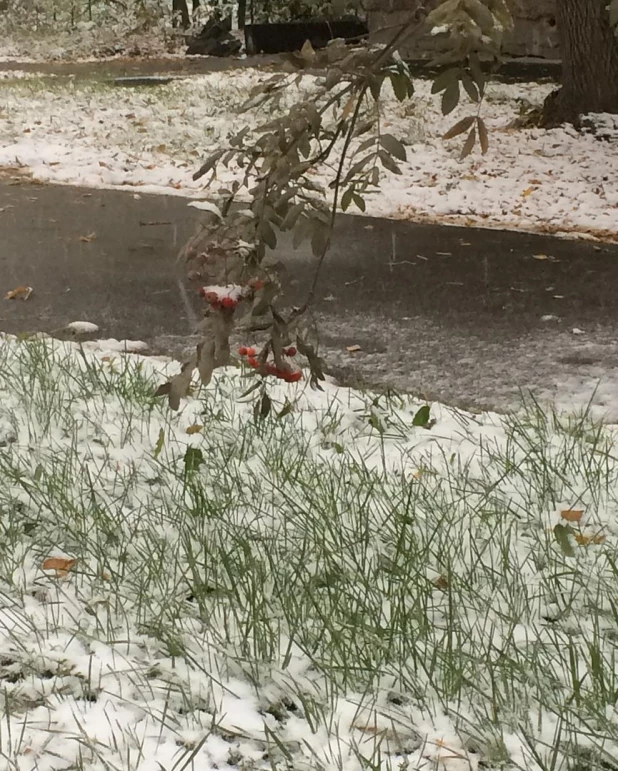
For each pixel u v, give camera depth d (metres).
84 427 5.03
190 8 35.19
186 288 7.74
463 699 3.05
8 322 6.88
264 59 25.56
